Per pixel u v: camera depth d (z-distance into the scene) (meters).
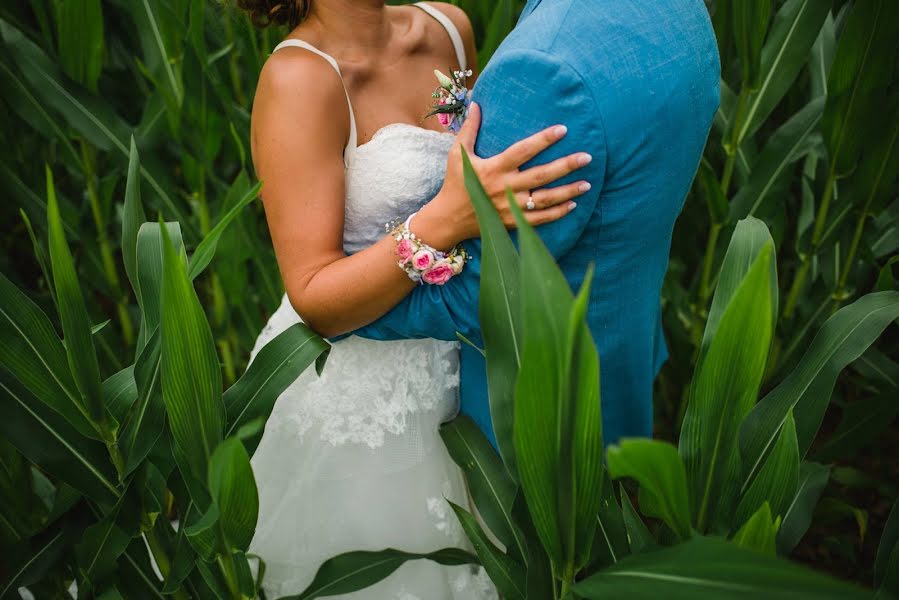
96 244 2.50
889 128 1.87
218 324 2.51
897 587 1.14
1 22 2.12
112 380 1.36
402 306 1.34
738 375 1.03
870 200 1.99
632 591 0.90
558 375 0.90
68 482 1.28
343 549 1.62
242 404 1.32
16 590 1.36
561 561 1.07
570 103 1.08
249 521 1.12
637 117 1.10
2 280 1.16
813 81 2.15
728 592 0.82
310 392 1.54
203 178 2.43
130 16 2.48
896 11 1.70
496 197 1.15
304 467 1.61
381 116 1.44
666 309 2.29
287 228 1.34
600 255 1.23
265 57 2.50
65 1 2.04
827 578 0.76
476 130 1.19
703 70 1.17
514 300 1.07
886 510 2.32
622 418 1.46
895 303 1.29
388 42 1.47
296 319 1.64
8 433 1.24
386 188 1.36
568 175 1.13
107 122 2.24
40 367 1.19
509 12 2.08
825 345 1.29
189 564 1.30
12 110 2.47
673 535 1.16
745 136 2.01
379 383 1.49
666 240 1.33
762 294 0.96
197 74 2.20
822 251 2.22
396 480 1.56
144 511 1.33
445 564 1.48
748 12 1.81
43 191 2.41
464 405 1.56
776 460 1.10
